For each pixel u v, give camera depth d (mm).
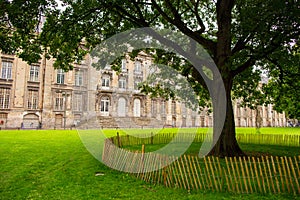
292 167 6699
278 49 10859
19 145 16234
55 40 12992
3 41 11555
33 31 12625
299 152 14766
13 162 10680
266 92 18812
